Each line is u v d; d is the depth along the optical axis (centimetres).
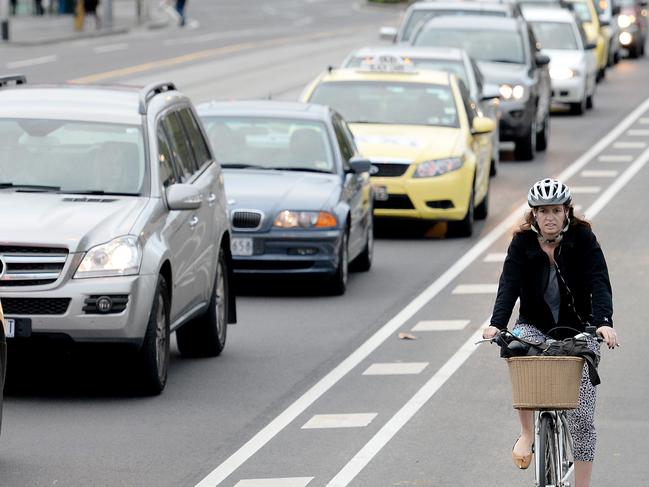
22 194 3209
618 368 3403
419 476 2550
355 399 3117
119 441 2767
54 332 2992
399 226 5784
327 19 18988
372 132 5466
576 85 9500
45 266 3008
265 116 4728
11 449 2709
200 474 2552
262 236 4291
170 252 3178
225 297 3669
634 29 14212
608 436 2817
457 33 7844
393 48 6600
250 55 12850
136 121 3369
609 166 7375
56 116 3384
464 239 5438
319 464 2622
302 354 3578
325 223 4309
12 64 11375
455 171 5350
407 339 3747
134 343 3025
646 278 4559
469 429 2873
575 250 2202
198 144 3684
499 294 2216
